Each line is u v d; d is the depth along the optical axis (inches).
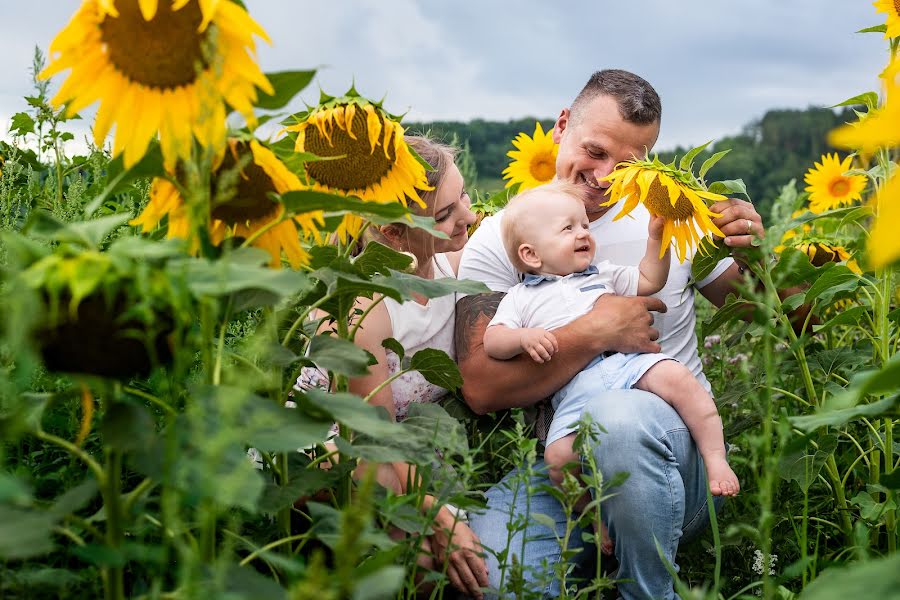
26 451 84.5
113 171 59.2
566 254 129.4
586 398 114.2
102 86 55.4
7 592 57.3
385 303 114.5
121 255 41.8
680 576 117.6
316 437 47.9
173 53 54.2
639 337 119.5
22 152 131.2
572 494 81.4
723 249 113.3
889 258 30.7
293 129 85.3
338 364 63.7
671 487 101.8
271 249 65.6
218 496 40.8
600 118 135.6
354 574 53.4
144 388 79.4
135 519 54.9
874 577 38.2
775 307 103.2
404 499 75.8
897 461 118.0
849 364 117.4
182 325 44.0
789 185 62.2
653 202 112.6
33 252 43.3
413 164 89.0
